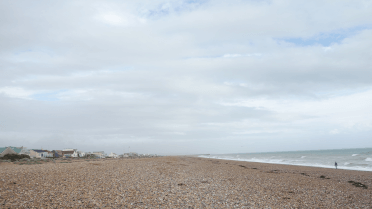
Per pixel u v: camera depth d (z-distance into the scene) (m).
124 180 21.17
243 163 64.62
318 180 28.30
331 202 17.06
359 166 51.38
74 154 114.38
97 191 16.16
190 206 14.04
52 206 12.20
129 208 12.86
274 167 48.97
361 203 16.97
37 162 47.88
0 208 11.18
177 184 20.86
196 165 46.72
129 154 180.12
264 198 17.19
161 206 13.67
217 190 19.20
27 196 13.60
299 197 18.27
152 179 22.81
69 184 17.69
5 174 19.72
